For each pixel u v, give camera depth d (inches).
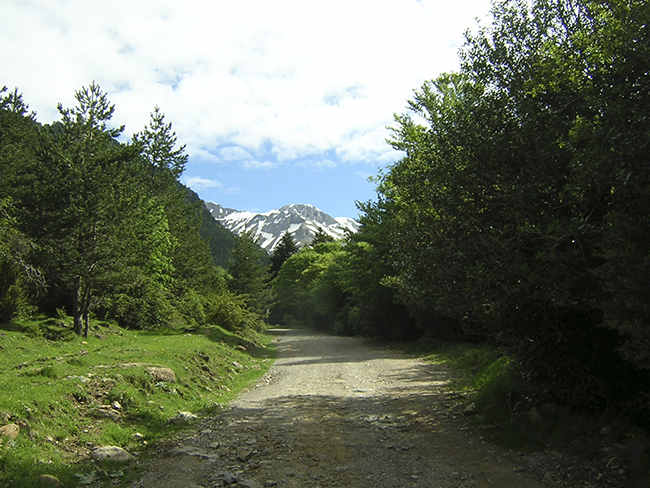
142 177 1186.6
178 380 541.6
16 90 1216.8
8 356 611.5
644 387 309.4
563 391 345.7
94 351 687.1
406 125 876.0
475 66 371.6
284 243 4318.4
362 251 1283.2
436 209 390.0
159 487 249.6
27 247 871.7
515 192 323.3
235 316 1355.8
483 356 704.4
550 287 291.7
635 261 201.9
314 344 1504.7
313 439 348.8
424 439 344.5
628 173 220.4
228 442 343.3
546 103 322.0
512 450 304.8
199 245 1732.3
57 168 878.4
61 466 266.8
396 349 1187.9
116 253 907.4
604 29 256.7
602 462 254.8
